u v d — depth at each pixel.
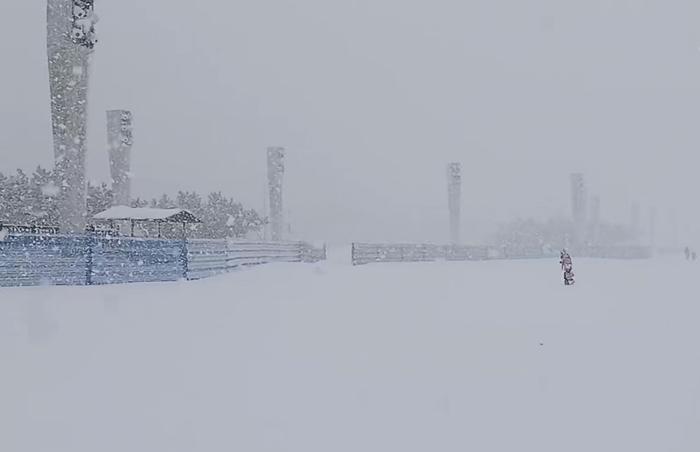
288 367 7.76
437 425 5.61
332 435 5.32
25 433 5.18
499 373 7.59
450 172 47.38
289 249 36.75
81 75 20.27
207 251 23.56
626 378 7.30
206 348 8.77
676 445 5.05
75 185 20.28
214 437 5.21
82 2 20.09
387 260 40.31
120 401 6.14
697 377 7.31
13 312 11.12
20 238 15.63
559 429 5.48
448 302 15.29
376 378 7.31
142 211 25.58
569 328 11.14
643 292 18.67
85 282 17.31
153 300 14.11
